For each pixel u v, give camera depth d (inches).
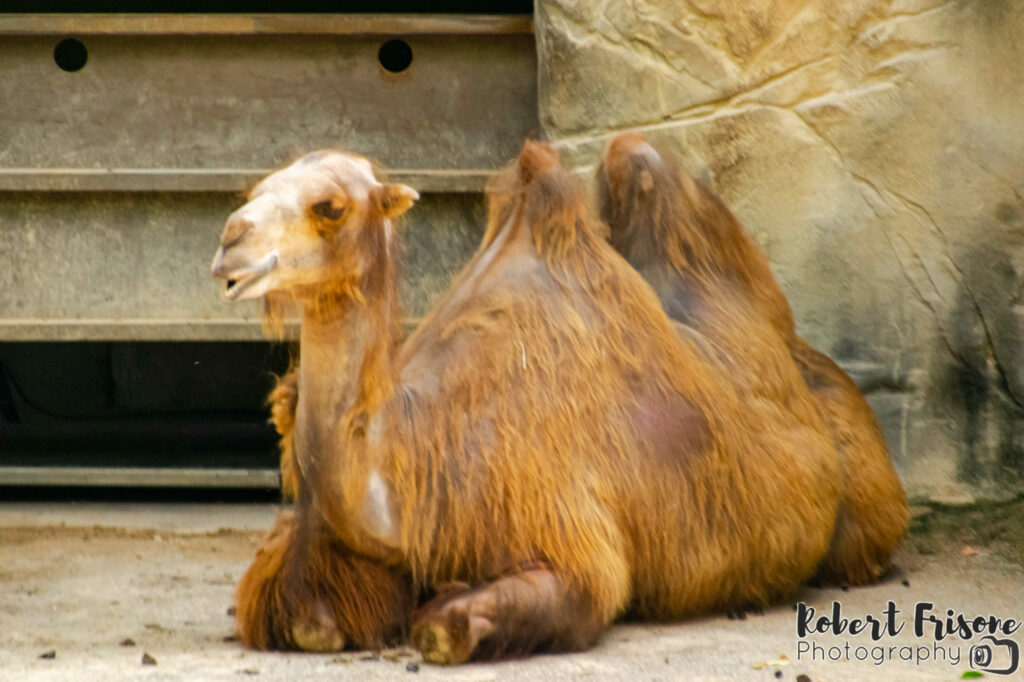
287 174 605.9
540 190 742.5
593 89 1222.9
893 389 1080.8
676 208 836.0
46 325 1256.2
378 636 666.2
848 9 1082.1
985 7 1018.7
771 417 795.4
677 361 744.3
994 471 1043.3
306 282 603.8
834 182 1097.4
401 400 655.1
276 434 1610.5
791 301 1121.4
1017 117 1010.1
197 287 1275.8
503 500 661.3
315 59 1307.8
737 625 742.5
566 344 702.5
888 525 885.2
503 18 1290.6
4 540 1081.4
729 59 1146.0
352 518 642.8
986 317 1032.8
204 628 746.8
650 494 710.5
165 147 1309.1
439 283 1275.8
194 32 1280.8
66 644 700.7
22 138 1309.1
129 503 1301.7
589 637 671.8
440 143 1315.2
